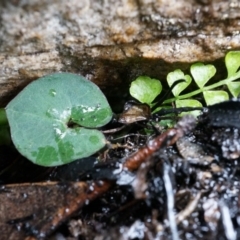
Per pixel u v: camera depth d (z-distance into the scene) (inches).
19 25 4.7
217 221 4.4
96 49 5.2
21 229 4.6
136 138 5.3
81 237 4.6
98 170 4.7
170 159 4.7
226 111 4.9
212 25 5.0
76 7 4.7
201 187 4.6
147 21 4.9
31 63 5.2
